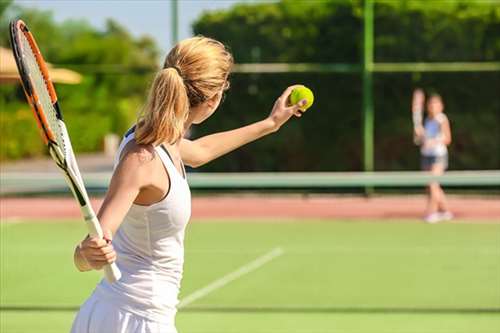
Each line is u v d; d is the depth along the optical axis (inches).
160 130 177.5
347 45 918.4
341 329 383.2
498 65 911.0
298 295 457.1
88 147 1381.6
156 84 179.3
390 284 487.2
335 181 482.3
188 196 186.5
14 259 577.6
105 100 1368.1
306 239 668.1
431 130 771.4
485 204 882.1
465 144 922.1
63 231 719.7
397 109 920.3
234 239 669.3
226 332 376.5
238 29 920.9
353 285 485.1
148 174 178.5
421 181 488.1
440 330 381.4
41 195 973.8
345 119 925.8
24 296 457.1
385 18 914.1
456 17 910.4
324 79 924.0
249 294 459.5
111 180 179.6
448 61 914.7
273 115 225.3
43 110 167.6
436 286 482.0
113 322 184.1
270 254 594.2
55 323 395.5
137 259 186.2
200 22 920.3
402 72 918.4
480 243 645.9
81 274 520.4
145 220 183.0
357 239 668.1
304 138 930.7
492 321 398.0
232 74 924.6
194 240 664.4
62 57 1247.5
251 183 492.7
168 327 187.3
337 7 917.2
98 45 1280.8
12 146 1172.5
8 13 1230.3
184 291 467.2
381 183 489.1
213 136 221.0
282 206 874.1
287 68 922.1
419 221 775.7
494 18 908.0
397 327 386.6
